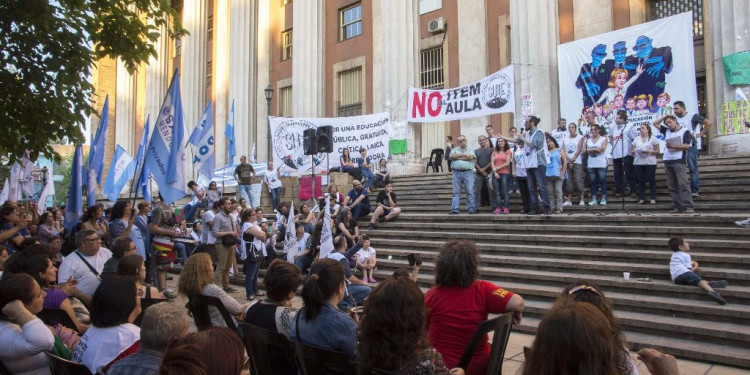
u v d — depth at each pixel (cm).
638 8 1559
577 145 1125
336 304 367
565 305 209
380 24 2244
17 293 379
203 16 3056
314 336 351
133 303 369
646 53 1408
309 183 1595
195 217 1756
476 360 350
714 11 1237
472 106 1623
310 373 332
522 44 1620
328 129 1433
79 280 631
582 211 1066
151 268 973
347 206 1283
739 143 1169
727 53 1198
